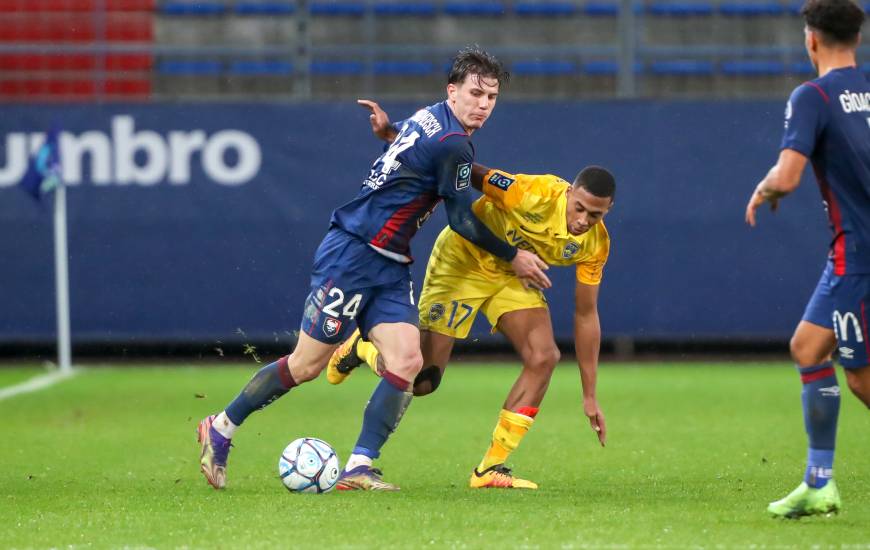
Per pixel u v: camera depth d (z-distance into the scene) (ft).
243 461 90.63
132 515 64.28
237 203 170.60
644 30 199.41
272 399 73.41
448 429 112.37
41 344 188.24
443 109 70.90
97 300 170.19
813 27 60.80
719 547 54.39
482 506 66.64
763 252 172.14
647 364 180.65
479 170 77.61
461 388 149.59
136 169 170.19
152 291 170.50
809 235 171.63
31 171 160.97
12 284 169.78
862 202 58.75
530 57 198.59
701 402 134.51
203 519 62.59
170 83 196.03
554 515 63.57
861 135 58.59
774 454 93.81
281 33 199.31
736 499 70.03
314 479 71.67
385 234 71.10
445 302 79.61
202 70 196.13
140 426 113.91
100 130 169.99
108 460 91.45
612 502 68.54
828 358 60.80
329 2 198.49
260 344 188.14
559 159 171.83
